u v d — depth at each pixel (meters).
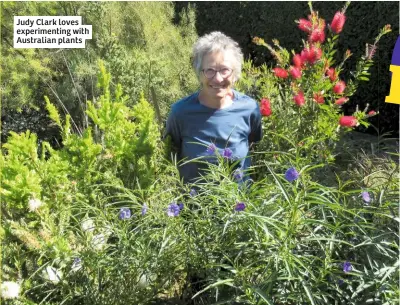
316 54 2.91
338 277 1.67
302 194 1.65
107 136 2.58
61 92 4.32
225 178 1.92
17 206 2.12
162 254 1.83
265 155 2.79
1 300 1.85
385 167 2.63
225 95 2.42
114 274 1.90
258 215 1.62
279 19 5.77
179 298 2.02
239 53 2.46
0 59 4.21
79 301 1.99
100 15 3.94
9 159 2.23
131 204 2.34
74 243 2.07
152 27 4.19
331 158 2.79
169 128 2.53
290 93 3.14
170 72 4.08
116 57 3.67
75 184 2.33
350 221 1.83
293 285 1.73
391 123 5.21
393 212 1.76
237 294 1.73
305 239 1.63
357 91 5.36
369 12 5.08
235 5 6.09
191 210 1.98
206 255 1.81
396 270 1.68
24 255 2.06
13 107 4.43
